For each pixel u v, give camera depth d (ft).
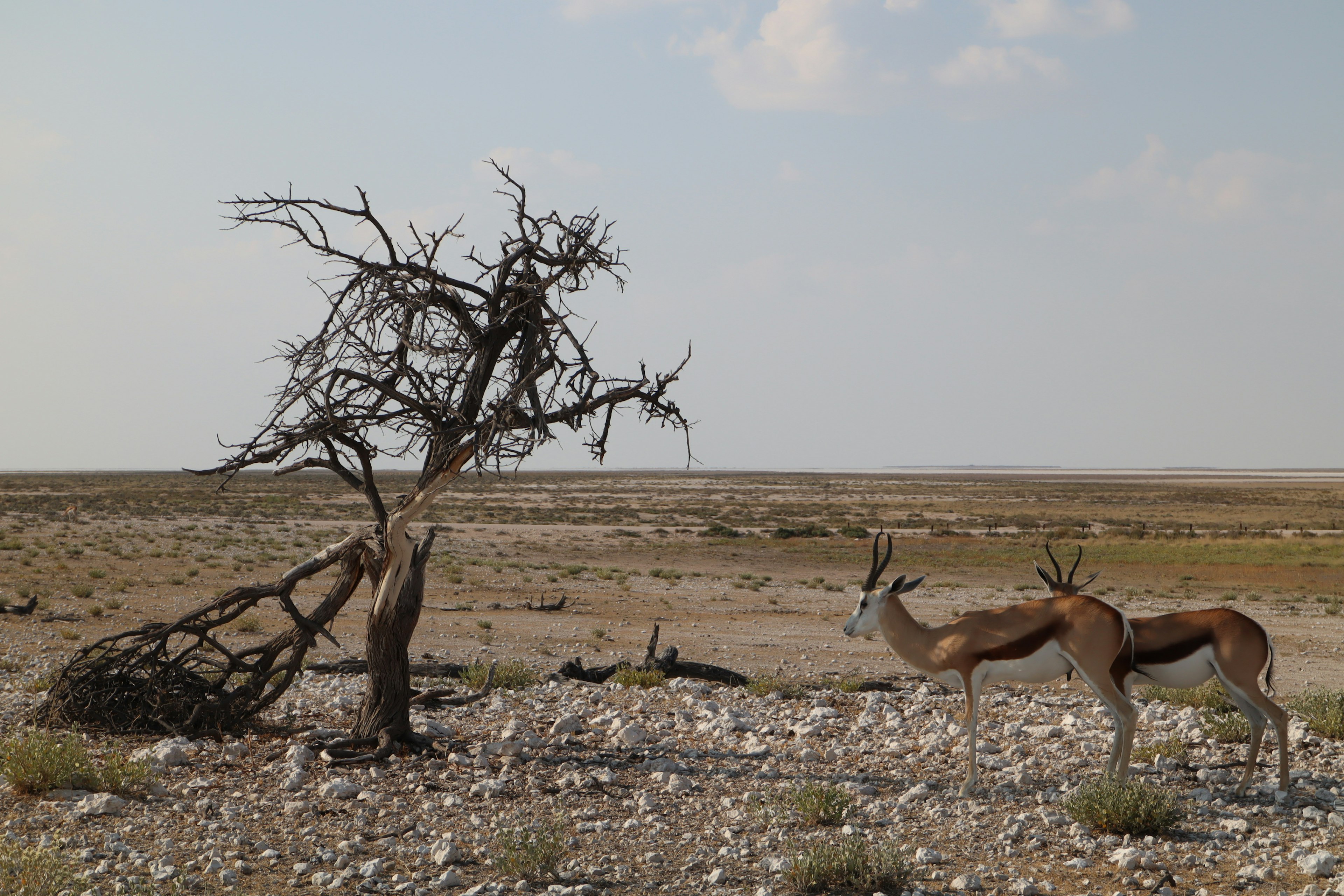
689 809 27.84
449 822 25.70
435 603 95.55
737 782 31.12
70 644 60.80
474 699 39.19
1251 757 29.37
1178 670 29.96
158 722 35.24
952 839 25.34
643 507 380.17
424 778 29.96
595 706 45.47
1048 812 27.07
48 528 181.47
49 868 19.35
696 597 113.29
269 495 369.30
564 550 183.62
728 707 45.60
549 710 43.37
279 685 35.83
